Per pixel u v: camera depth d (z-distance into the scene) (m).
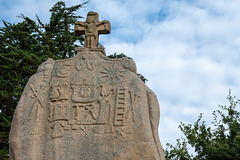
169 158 9.23
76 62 5.79
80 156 5.13
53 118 5.41
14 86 10.60
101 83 5.56
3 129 10.18
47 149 5.24
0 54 10.62
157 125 5.42
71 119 5.38
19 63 10.75
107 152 5.10
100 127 5.27
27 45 11.38
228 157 8.36
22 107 5.52
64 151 5.19
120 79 5.55
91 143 5.19
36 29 11.78
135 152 5.07
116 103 5.38
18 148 5.28
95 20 6.21
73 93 5.54
